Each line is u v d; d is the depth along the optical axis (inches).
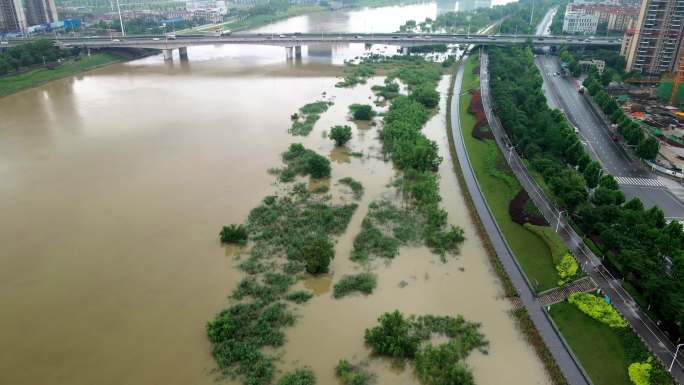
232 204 6269.7
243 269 5017.2
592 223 5251.0
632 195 6417.3
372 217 5984.3
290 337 4158.5
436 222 5693.9
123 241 5487.2
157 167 7357.3
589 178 6368.1
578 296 4416.8
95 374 3801.7
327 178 7032.5
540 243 5315.0
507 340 4126.5
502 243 5457.7
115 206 6235.2
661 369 3639.3
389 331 4028.1
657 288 4077.3
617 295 4431.6
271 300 4571.9
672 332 3959.2
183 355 3973.9
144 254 5255.9
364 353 3996.1
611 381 3641.7
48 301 4581.7
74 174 7160.4
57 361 3929.6
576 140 7278.5
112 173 7175.2
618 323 4087.1
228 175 7081.7
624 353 3841.0
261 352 3991.1
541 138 7490.2
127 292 4690.0
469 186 6870.1
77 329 4252.0
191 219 5925.2
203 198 6417.3
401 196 6525.6
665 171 6988.2
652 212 5255.9
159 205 6245.1
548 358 3887.8
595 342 3983.8
